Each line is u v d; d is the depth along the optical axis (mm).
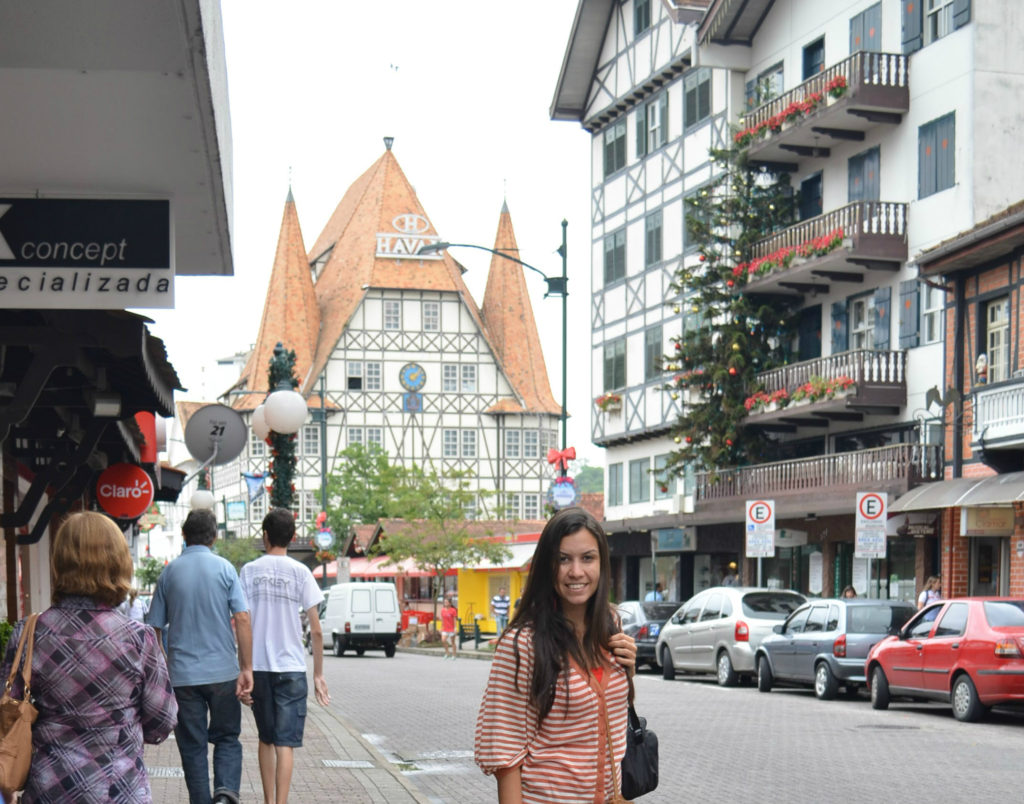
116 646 5266
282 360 21094
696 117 46000
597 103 52781
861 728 18734
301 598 10508
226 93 8961
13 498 16969
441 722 20250
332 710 22125
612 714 4422
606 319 52281
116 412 13711
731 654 27391
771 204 40594
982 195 33688
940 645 20188
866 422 37156
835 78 36531
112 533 5363
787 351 41406
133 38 6738
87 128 8258
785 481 38125
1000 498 27578
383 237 87062
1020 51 34031
